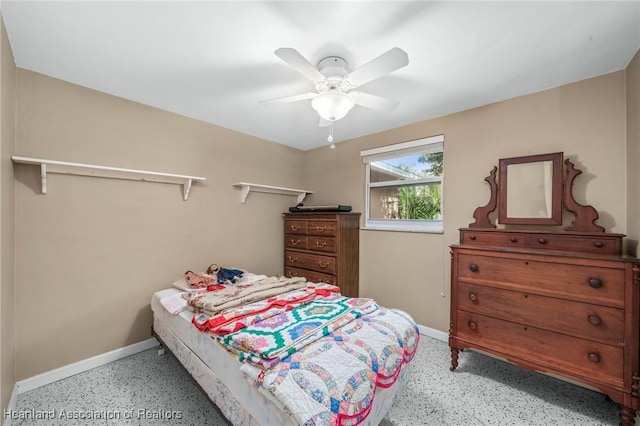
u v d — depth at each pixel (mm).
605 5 1225
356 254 3193
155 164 2420
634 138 1644
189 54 1639
